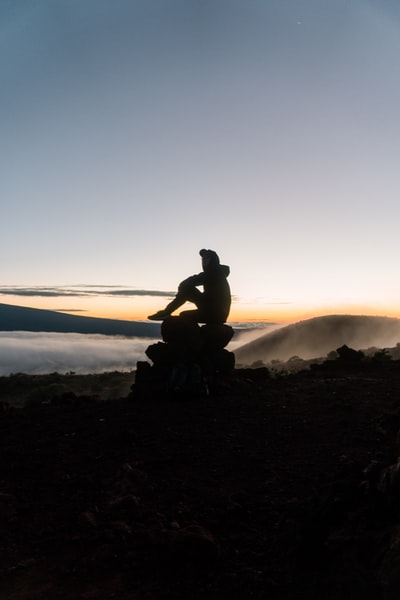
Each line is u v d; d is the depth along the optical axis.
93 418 11.15
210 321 13.98
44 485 7.65
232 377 14.02
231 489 7.29
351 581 4.08
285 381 14.42
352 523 4.70
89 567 5.34
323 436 9.39
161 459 8.41
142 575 5.17
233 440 9.34
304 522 5.12
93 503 6.94
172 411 11.32
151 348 13.43
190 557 5.32
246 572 5.01
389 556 3.96
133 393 12.91
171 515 6.48
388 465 5.08
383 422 9.48
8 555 5.69
